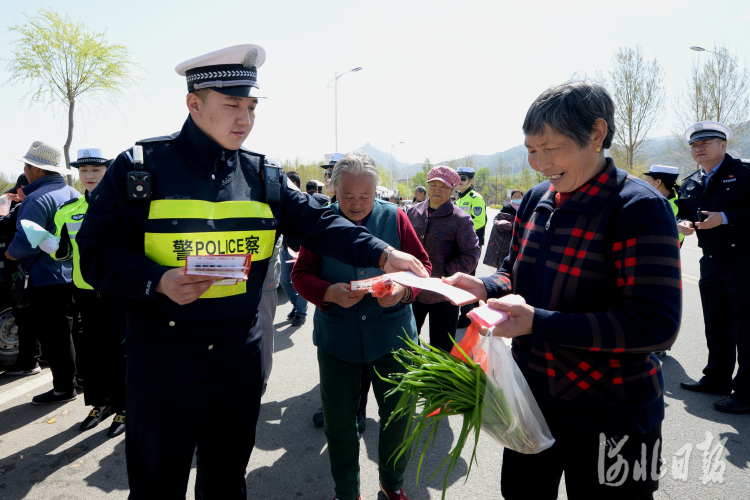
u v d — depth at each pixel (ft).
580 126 4.17
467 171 23.86
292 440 10.66
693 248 47.09
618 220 4.20
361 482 9.05
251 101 5.30
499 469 9.30
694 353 15.79
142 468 5.51
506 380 4.27
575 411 4.48
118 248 5.03
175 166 5.18
